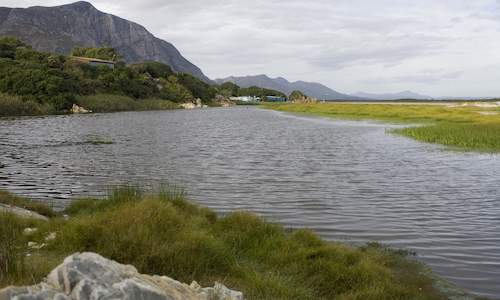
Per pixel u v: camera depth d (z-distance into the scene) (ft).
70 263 17.78
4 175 83.87
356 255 36.81
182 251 31.07
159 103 597.11
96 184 75.00
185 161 103.91
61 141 151.02
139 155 114.83
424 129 164.55
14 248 25.13
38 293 15.93
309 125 240.94
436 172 87.61
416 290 32.17
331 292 31.24
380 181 77.92
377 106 399.24
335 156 113.29
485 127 154.92
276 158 109.81
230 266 31.65
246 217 43.75
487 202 61.57
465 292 32.24
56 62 544.62
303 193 67.46
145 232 32.22
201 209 49.49
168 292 20.12
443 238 45.16
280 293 28.40
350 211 56.34
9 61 470.39
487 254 40.29
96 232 33.22
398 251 40.83
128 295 17.08
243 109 586.86
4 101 352.90
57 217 46.37
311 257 36.22
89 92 510.17
